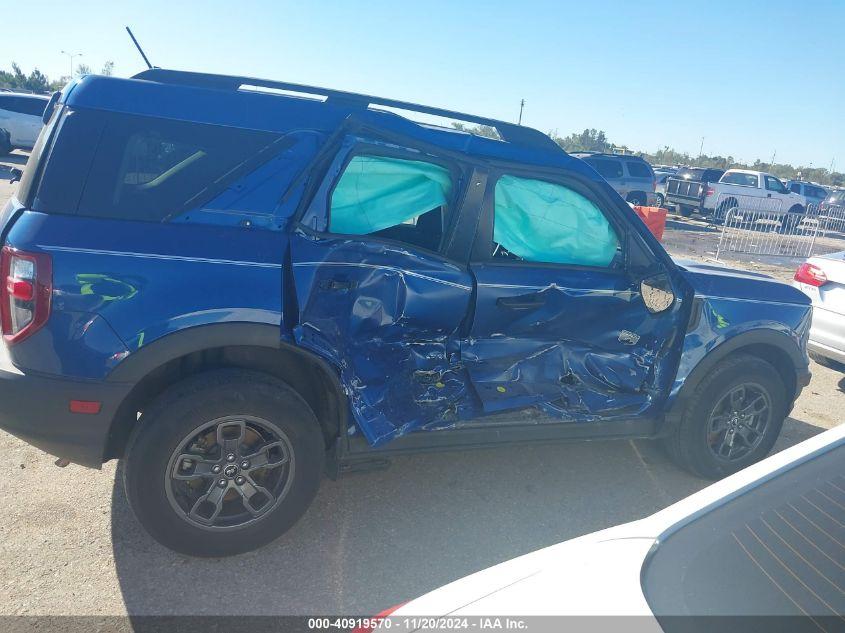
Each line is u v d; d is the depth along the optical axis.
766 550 1.64
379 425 3.17
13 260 2.63
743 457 4.12
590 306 3.55
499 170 3.39
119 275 2.68
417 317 3.25
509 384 3.48
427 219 3.57
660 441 4.60
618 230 3.65
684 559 1.66
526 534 3.41
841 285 5.94
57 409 2.68
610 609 1.54
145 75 3.08
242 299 2.80
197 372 2.95
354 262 3.07
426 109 3.49
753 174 23.47
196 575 2.93
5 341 2.71
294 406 2.96
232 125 2.96
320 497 3.62
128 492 2.81
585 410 3.64
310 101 3.13
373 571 3.04
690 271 3.94
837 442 2.01
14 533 3.12
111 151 2.79
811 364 7.32
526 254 3.54
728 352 3.89
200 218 2.87
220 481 2.92
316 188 3.04
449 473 4.00
